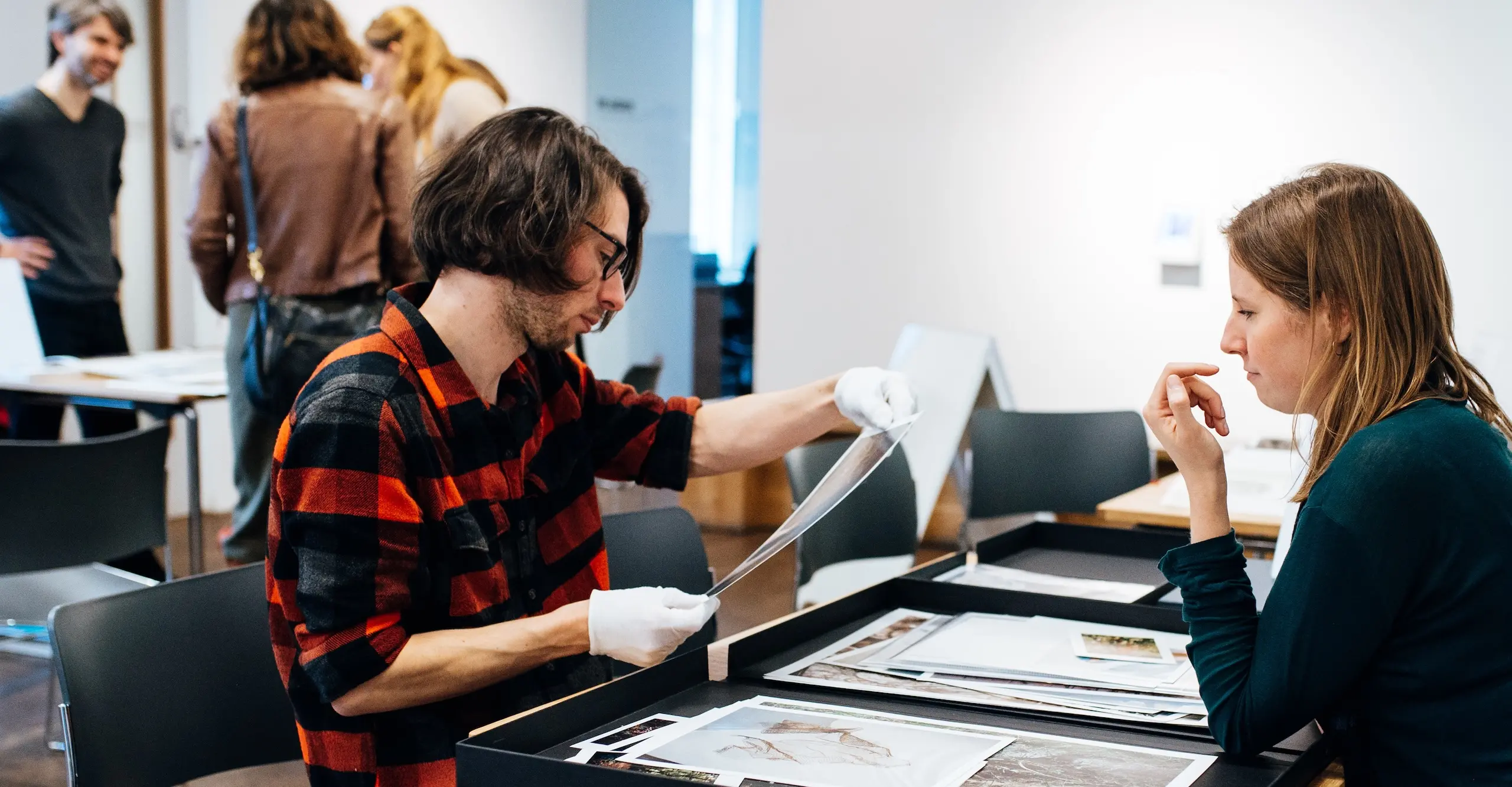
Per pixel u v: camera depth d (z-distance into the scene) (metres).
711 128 8.40
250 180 3.68
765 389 5.44
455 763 1.32
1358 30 4.26
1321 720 1.25
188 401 3.73
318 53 3.69
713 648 1.39
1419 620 1.15
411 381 1.32
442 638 1.28
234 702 1.57
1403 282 1.19
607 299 1.37
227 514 5.97
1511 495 1.14
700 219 8.48
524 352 1.43
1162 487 3.02
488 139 1.31
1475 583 1.12
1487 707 1.13
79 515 2.81
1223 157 4.50
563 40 6.42
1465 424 1.17
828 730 1.19
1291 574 1.15
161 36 5.63
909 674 1.38
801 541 2.51
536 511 1.53
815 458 2.67
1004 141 4.88
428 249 1.34
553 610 1.48
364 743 1.30
